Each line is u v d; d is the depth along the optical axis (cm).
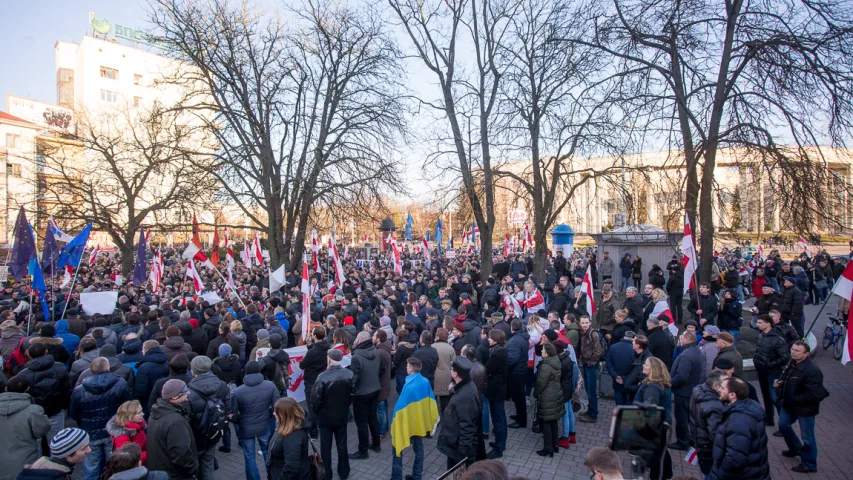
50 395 609
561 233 2520
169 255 3628
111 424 482
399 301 1311
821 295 1847
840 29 1039
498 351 665
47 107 5684
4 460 460
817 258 1861
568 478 604
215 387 532
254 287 1467
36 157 2944
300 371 807
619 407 283
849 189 1036
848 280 644
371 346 697
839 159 1151
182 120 2375
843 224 1055
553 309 1077
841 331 1105
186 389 491
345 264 2423
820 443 690
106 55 6456
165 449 452
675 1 1184
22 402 479
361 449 681
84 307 1038
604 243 2164
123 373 637
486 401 731
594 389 784
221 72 1850
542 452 667
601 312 1001
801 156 1062
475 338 858
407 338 814
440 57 1705
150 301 1451
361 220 1986
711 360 690
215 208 2134
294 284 1770
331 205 1898
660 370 597
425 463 668
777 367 729
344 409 603
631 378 679
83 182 2358
